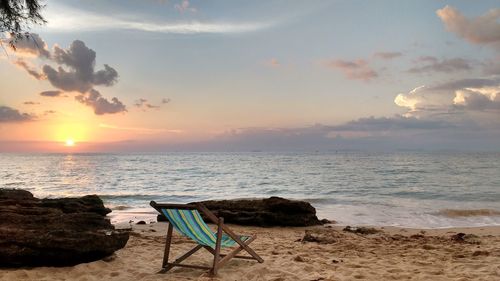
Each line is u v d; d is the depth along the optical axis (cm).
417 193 3148
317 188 3738
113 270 673
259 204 1631
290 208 1542
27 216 759
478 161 11806
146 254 817
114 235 744
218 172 6662
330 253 888
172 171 6969
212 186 4103
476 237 1154
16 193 1404
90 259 707
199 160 13938
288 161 12519
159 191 3562
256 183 4438
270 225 1537
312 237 1098
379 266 720
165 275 646
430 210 2034
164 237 1100
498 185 3866
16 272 629
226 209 1648
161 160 14138
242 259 762
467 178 4875
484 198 2766
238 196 3122
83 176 5669
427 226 1566
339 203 2447
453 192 3198
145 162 12012
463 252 890
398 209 2102
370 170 7012
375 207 2209
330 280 607
